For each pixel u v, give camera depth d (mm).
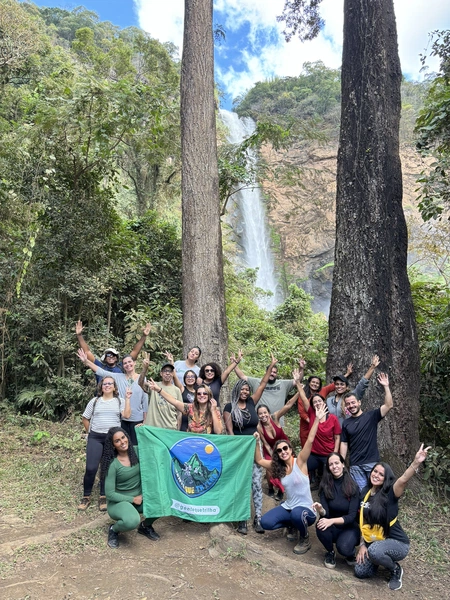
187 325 7031
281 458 4727
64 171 10242
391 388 6250
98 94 9766
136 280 11148
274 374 6418
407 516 5465
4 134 10586
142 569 4117
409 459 6262
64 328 9500
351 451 5074
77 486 6133
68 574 4012
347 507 4332
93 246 9758
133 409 5777
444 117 7184
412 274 10625
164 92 12695
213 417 5203
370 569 4148
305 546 4645
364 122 6672
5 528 4883
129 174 18266
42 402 9211
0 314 9422
